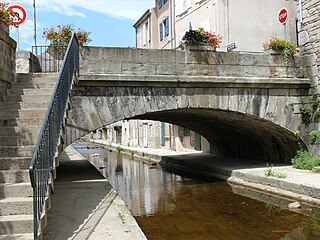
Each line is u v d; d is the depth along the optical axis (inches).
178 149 1048.2
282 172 490.6
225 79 460.8
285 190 424.8
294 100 514.0
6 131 281.7
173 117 646.5
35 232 172.9
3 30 331.3
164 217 355.9
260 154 677.3
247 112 484.1
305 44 530.6
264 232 296.8
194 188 517.3
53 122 235.5
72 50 350.6
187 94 450.9
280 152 610.2
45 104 317.1
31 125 290.2
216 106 465.4
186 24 962.7
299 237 281.0
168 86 441.1
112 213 271.4
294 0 848.9
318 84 513.0
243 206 392.8
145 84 430.3
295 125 515.5
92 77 404.2
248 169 553.0
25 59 422.0
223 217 349.7
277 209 371.6
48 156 215.0
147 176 671.1
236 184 530.9
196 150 959.0
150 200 444.1
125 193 498.0
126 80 417.4
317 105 514.6
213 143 829.2
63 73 287.3
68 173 493.0
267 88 495.2
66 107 301.7
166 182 587.5
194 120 668.1
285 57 506.3
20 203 210.2
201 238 285.3
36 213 173.8
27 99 326.0
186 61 452.1
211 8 823.1
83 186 386.3
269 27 821.2
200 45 458.3
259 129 585.0
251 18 809.5
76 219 254.4
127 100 425.1
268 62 497.4
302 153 531.5
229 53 473.7
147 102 433.7
